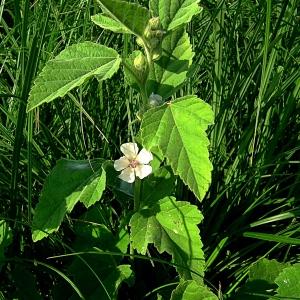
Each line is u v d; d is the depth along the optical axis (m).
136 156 0.29
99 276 0.32
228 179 0.37
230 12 0.43
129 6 0.24
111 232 0.33
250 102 0.40
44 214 0.29
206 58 0.41
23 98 0.31
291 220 0.38
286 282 0.30
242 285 0.33
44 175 0.36
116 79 0.40
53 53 0.38
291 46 0.40
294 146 0.39
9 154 0.36
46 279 0.35
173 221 0.29
